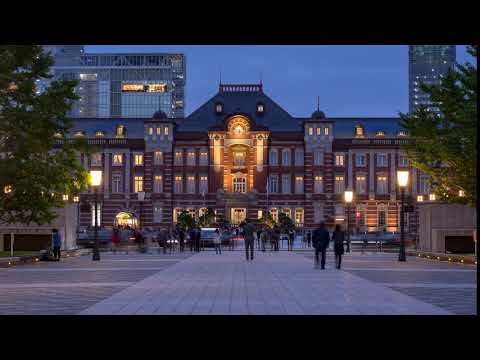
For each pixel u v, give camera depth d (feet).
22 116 148.05
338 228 132.87
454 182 162.61
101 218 388.16
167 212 386.93
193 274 117.91
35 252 173.88
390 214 388.16
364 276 114.11
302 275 115.96
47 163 154.51
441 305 75.15
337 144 391.65
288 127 398.21
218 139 388.37
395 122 401.70
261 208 388.98
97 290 90.58
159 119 388.16
